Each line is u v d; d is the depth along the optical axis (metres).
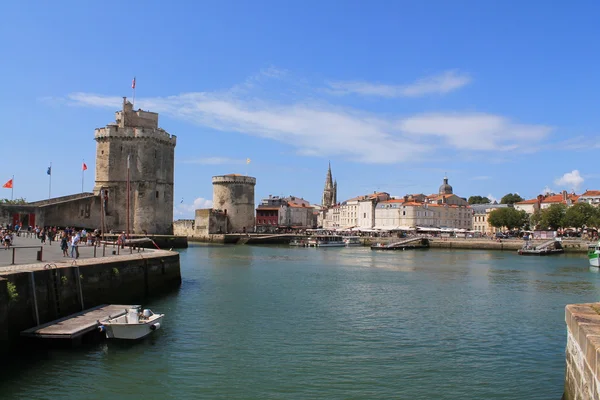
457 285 46.47
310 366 21.34
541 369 21.14
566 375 14.93
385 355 22.95
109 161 90.75
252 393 18.38
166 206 94.88
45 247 44.91
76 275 26.61
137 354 22.23
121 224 90.69
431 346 24.50
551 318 31.09
